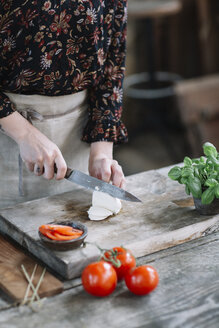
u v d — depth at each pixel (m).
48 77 1.61
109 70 1.75
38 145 1.54
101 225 1.48
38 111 1.68
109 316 1.18
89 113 1.78
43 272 1.30
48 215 1.55
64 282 1.31
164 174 1.84
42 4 1.51
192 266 1.36
